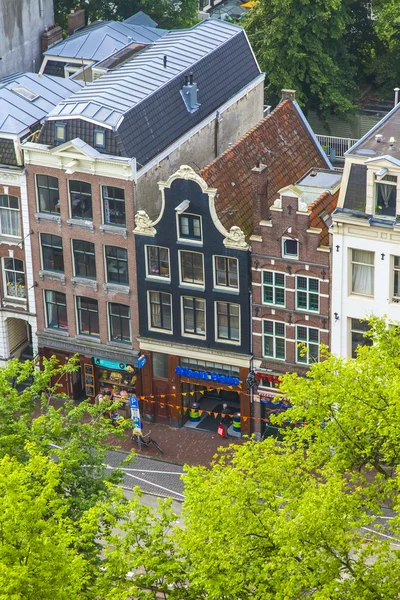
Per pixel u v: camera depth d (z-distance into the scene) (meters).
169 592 54.22
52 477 53.28
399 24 109.31
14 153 84.69
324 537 52.03
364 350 61.00
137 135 82.56
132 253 83.12
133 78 86.75
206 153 90.69
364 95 117.69
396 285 76.38
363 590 52.09
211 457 83.56
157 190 84.69
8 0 99.38
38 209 85.44
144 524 55.34
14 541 50.56
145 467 82.88
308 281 78.44
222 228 79.12
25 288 88.88
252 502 54.88
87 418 88.62
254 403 83.50
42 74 95.25
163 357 85.56
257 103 98.31
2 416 64.62
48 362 68.56
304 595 55.69
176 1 118.19
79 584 51.78
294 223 76.81
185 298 82.88
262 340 81.69
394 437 55.88
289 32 107.25
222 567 51.94
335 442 58.09
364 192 74.31
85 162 81.69
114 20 116.19
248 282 80.06
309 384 59.28
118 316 86.25
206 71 91.31
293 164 89.25
